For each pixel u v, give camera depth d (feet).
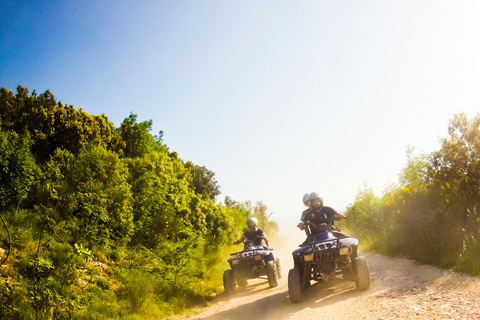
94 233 29.66
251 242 33.76
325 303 19.29
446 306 13.94
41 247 24.61
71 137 50.65
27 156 30.86
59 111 50.90
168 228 37.91
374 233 42.88
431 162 29.35
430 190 28.60
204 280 36.09
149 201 38.14
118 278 27.04
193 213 52.19
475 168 24.43
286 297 23.89
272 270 29.37
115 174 36.17
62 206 30.17
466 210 23.54
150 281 27.09
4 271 20.95
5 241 23.54
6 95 48.93
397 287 19.42
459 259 20.67
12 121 45.39
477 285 15.87
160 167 45.16
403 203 30.91
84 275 25.18
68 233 28.04
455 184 25.93
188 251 34.37
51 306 19.52
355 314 15.65
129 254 32.09
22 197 28.76
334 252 20.84
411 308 14.70
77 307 20.43
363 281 20.35
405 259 28.19
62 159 34.81
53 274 22.36
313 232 23.40
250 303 24.36
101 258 28.68
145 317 22.75
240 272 30.40
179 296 27.32
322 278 21.16
